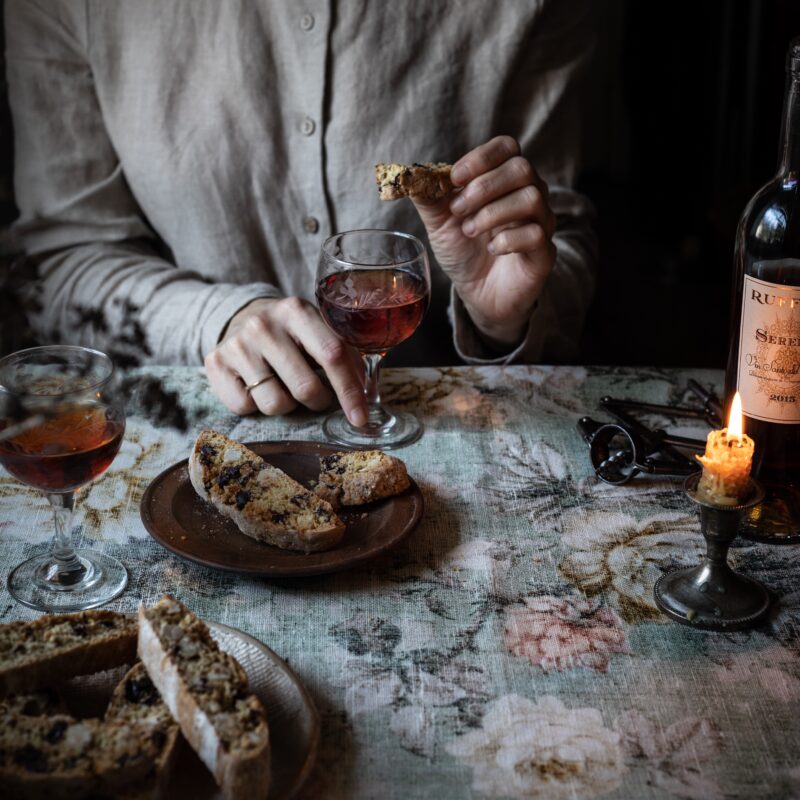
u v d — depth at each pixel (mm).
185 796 587
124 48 1215
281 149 1228
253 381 902
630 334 2158
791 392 765
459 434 885
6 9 1229
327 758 620
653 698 656
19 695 620
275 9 1191
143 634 627
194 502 779
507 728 638
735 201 2277
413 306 855
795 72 730
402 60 1203
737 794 606
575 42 1283
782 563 754
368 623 702
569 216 1262
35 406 683
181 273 1178
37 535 769
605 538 774
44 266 1206
